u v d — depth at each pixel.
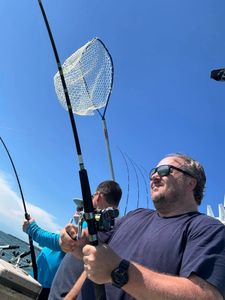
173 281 0.64
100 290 0.75
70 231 0.82
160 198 0.90
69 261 1.12
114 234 0.95
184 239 0.78
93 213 0.69
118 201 1.40
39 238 1.40
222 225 0.77
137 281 0.62
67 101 0.79
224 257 0.70
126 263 0.63
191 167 0.94
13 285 0.90
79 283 0.91
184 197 0.90
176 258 0.76
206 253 0.70
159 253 0.78
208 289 0.65
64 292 1.08
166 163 0.94
